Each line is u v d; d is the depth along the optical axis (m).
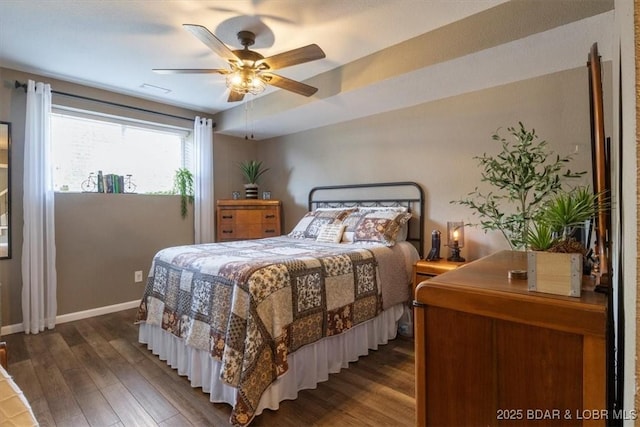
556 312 0.82
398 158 3.53
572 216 0.99
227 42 2.61
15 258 3.10
